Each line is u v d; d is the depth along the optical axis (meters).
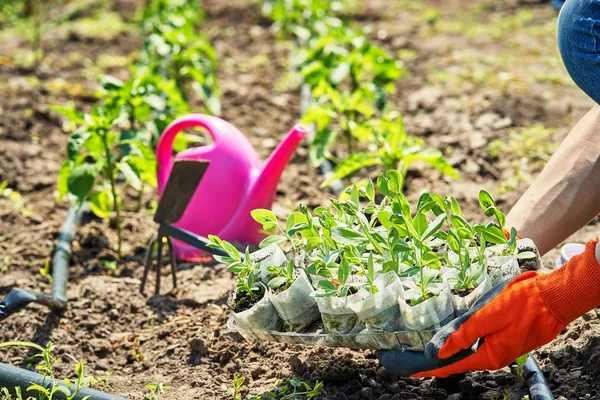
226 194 5.05
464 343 3.08
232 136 5.12
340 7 9.82
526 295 3.10
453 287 3.33
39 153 6.95
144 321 4.58
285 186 6.43
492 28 10.03
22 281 5.05
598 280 3.02
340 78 6.68
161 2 8.96
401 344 3.31
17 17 10.84
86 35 10.11
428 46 9.45
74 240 5.59
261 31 10.36
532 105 7.41
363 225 3.23
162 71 8.38
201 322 4.46
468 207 5.83
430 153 5.45
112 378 4.11
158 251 4.68
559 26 3.35
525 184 6.05
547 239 3.70
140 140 5.39
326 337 3.40
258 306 3.44
